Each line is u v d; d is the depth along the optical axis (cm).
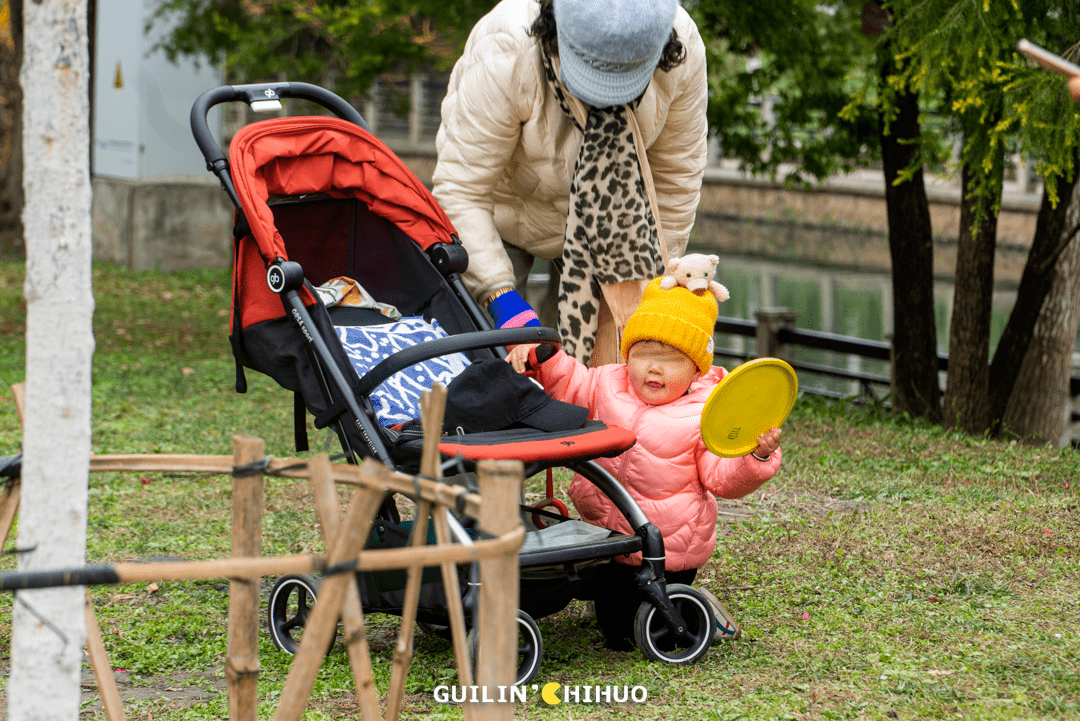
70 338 228
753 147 1139
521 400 362
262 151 411
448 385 364
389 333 416
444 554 225
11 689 229
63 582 204
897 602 424
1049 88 625
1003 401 891
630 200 437
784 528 531
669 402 387
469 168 459
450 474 344
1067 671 348
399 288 451
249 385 973
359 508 222
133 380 962
